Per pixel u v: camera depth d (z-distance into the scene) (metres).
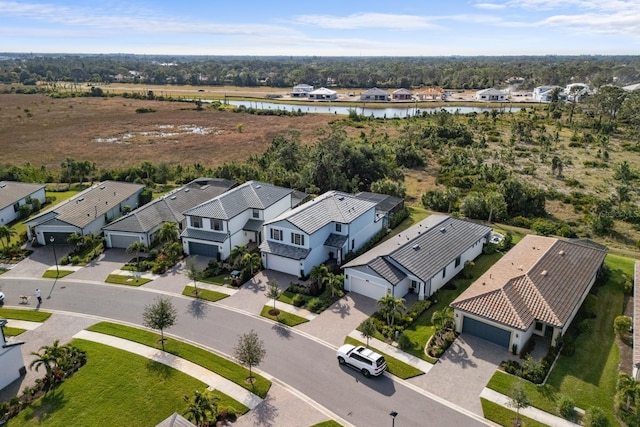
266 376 32.41
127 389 31.19
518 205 63.78
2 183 69.38
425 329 37.84
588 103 138.12
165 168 81.62
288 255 46.97
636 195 70.25
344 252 50.41
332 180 73.25
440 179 79.44
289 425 27.94
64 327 39.03
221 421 28.25
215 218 51.44
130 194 66.75
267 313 40.47
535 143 103.44
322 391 30.84
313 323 38.88
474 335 36.62
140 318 40.12
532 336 36.38
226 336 37.25
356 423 28.05
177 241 54.81
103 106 167.75
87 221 57.25
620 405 28.83
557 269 41.44
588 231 58.12
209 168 87.12
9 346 32.06
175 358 34.47
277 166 81.50
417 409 29.06
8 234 54.53
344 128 126.56
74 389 31.27
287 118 146.00
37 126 132.75
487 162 88.62
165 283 46.28
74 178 82.12
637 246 53.91
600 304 41.22
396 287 41.34
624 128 118.00
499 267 42.69
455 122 122.88
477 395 30.20
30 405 29.94
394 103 186.75
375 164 77.56
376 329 37.44
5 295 44.53
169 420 24.44
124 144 112.31
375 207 55.72
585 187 74.00
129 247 51.03
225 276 47.34
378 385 31.34
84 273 48.78
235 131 126.38
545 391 30.36
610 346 35.41
